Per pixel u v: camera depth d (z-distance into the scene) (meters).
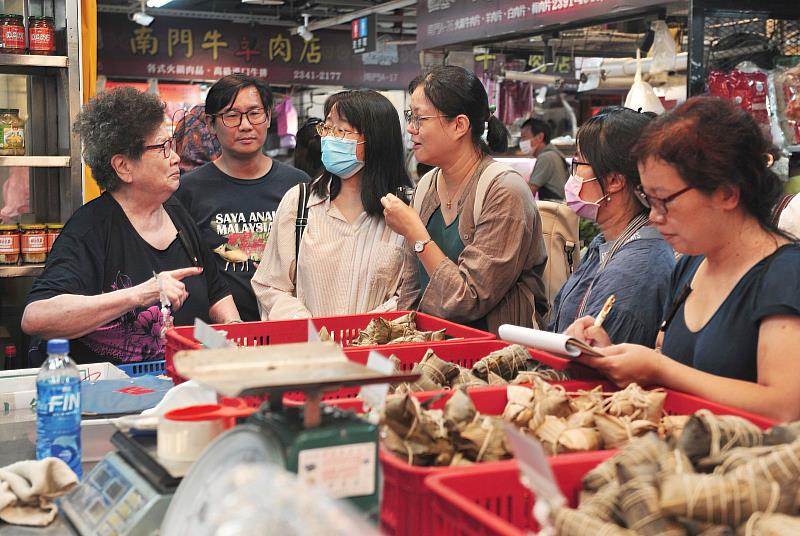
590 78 6.48
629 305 2.14
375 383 1.12
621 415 1.63
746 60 3.75
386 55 13.68
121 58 12.31
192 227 3.28
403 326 2.58
